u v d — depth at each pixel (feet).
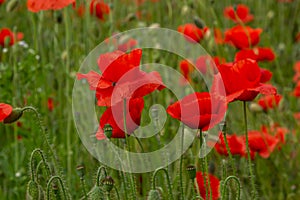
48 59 19.38
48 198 8.72
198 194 9.47
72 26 16.78
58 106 17.13
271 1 25.98
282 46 23.07
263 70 9.60
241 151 12.35
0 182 15.84
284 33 25.98
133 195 9.05
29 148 14.30
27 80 15.94
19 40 17.61
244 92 8.55
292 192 15.78
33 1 12.24
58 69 17.46
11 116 9.36
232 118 16.12
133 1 22.56
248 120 15.99
